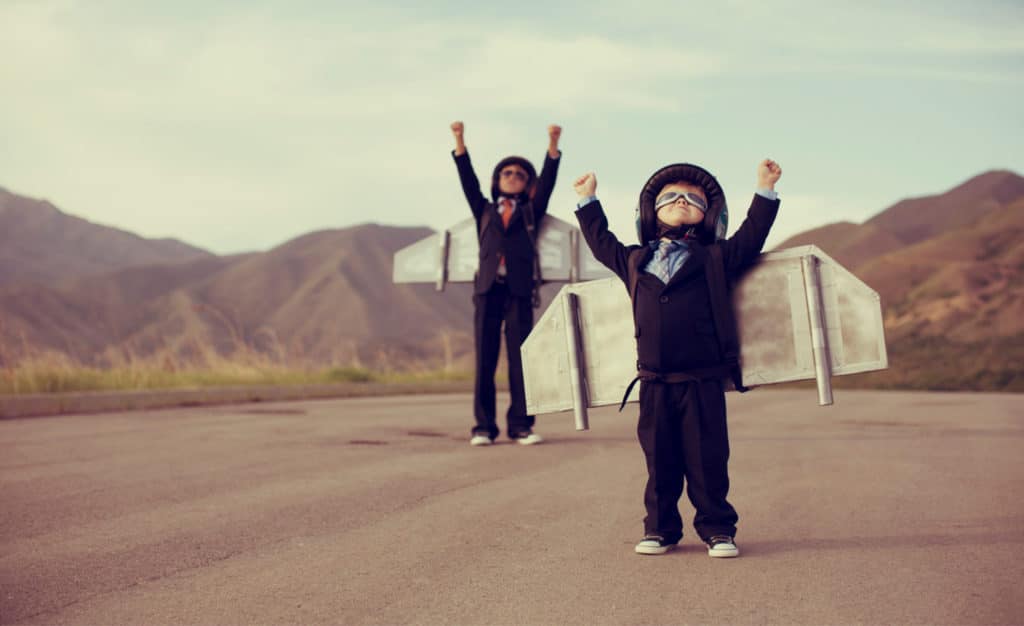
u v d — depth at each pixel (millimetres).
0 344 13766
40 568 4430
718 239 4785
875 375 32969
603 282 4984
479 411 8914
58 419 11289
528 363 5074
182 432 9875
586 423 4961
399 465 7523
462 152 8781
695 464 4621
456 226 9750
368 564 4465
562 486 6551
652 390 4668
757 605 3760
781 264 4691
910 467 7320
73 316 118750
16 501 6031
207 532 5156
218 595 3984
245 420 11242
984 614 3615
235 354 16875
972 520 5328
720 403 4625
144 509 5781
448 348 20344
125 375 14656
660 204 4781
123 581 4211
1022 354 33812
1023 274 52812
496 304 8922
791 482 6652
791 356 4660
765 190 4637
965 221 95000
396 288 143250
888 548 4691
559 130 8672
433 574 4277
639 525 5289
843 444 8805
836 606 3734
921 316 51469
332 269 142250
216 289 140375
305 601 3883
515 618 3635
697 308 4625
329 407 13352
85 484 6645
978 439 9203
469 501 6008
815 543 4824
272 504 5926
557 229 8953
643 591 3980
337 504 5918
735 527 4805
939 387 30016
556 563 4461
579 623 3566
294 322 129250
